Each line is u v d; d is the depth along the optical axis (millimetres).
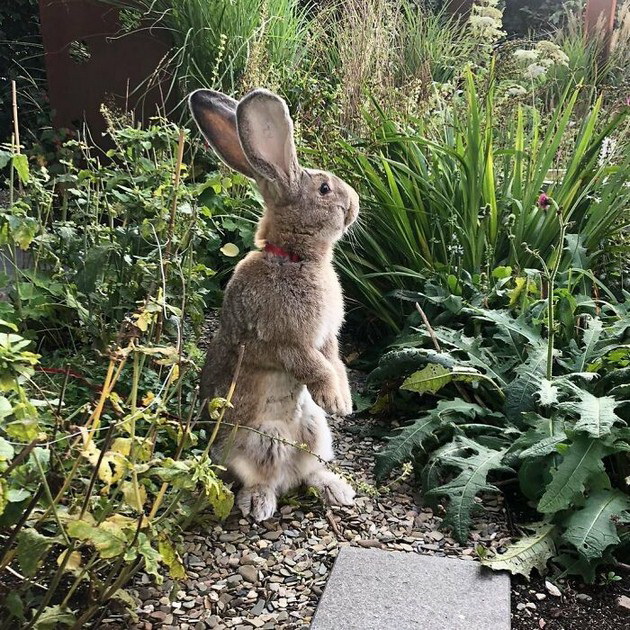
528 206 1542
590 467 1005
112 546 688
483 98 1855
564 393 1160
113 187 1500
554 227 1518
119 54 2396
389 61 2283
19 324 1266
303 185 1060
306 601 936
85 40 2393
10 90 3061
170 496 1020
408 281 1572
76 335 1348
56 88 2447
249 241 1612
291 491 1171
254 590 955
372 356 1549
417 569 971
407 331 1461
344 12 2467
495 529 1078
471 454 1182
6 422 750
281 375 1091
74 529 683
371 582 947
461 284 1463
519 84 2221
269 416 1104
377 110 1789
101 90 2432
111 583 893
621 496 1023
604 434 999
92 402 1005
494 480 1177
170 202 1209
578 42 2750
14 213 995
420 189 1604
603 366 1190
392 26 2432
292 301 1051
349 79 2031
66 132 2326
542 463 1083
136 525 723
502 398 1245
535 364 1197
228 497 799
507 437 1171
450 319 1428
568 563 992
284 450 1116
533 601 947
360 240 1621
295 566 1000
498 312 1327
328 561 1011
